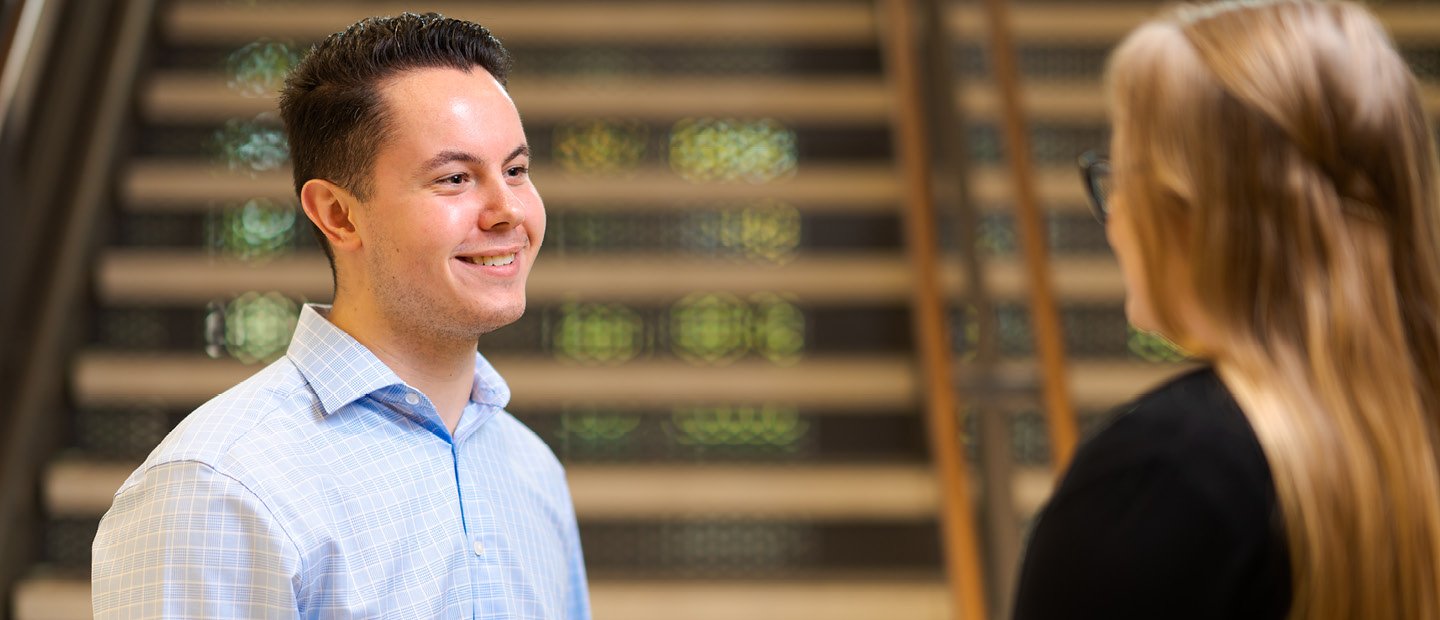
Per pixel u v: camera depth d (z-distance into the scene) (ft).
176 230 12.19
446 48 3.92
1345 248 3.01
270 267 11.62
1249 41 3.13
